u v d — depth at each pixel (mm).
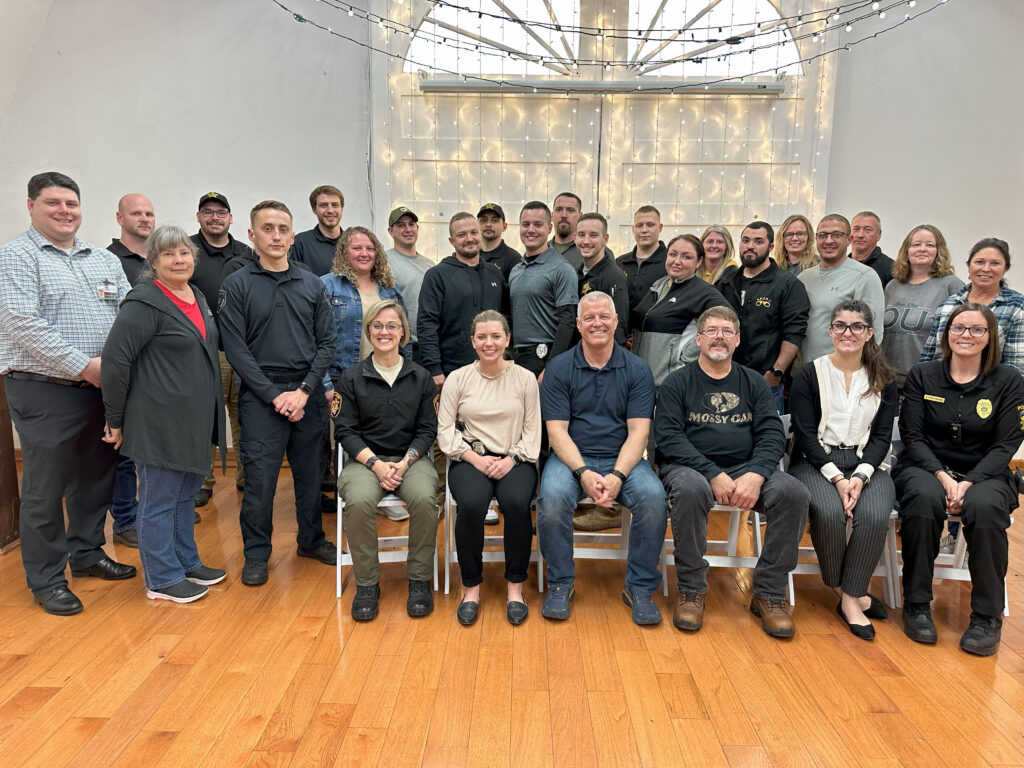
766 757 1688
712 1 4199
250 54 4227
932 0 4148
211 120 4277
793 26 4164
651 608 2396
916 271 3213
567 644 2232
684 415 2574
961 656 2189
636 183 4406
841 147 4371
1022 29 4105
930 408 2521
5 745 1707
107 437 2391
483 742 1732
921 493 2301
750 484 2367
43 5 3975
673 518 2361
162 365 2369
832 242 3072
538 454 2572
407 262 3615
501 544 2881
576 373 2607
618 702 1908
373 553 2434
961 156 4293
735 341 2504
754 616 2457
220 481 4047
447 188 4406
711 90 4234
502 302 3332
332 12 4211
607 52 4293
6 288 2283
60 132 4191
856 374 2533
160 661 2102
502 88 4266
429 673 2045
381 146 4344
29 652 2150
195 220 4383
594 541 2842
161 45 4176
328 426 3533
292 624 2352
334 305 3152
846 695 1957
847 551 2375
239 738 1740
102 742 1722
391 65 4262
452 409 2607
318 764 1647
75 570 2689
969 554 2260
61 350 2334
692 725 1809
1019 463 4422
